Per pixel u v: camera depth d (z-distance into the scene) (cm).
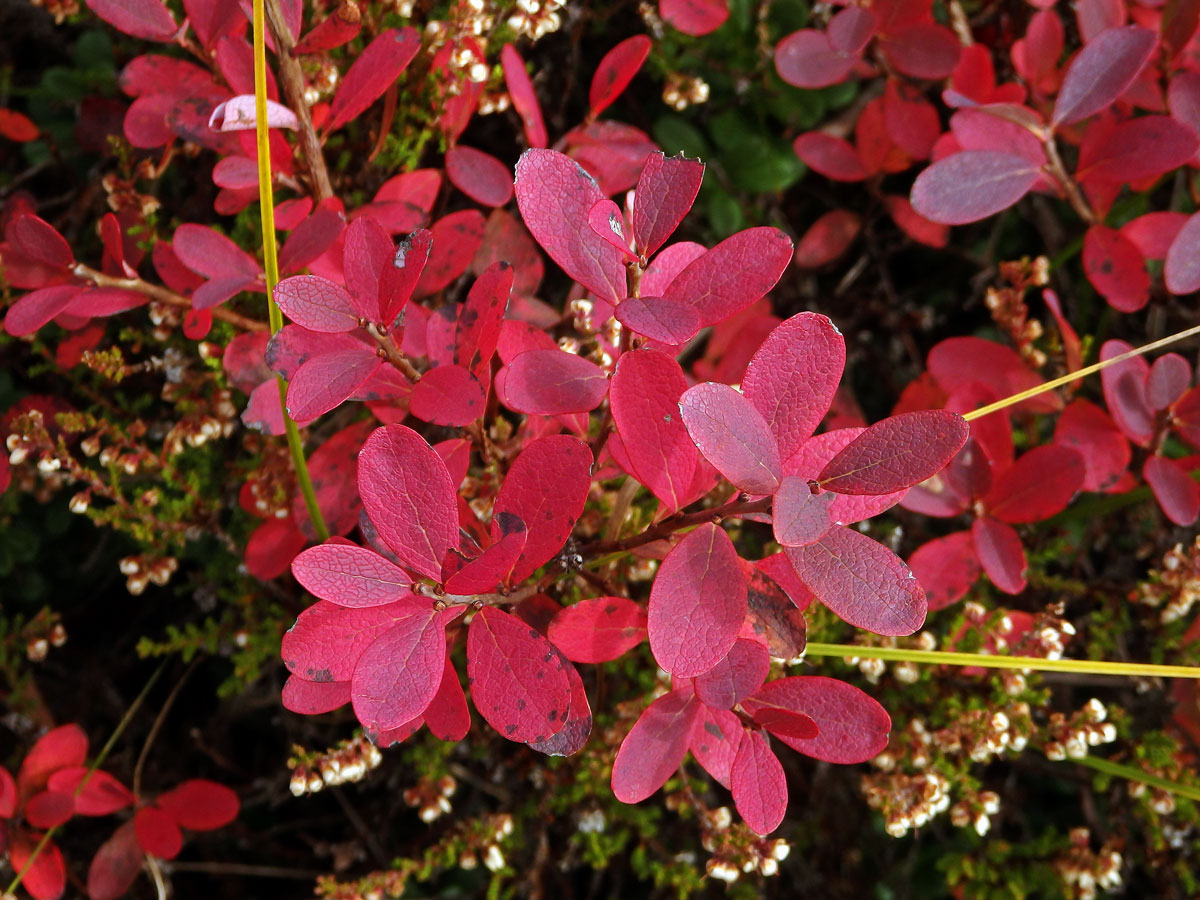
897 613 23
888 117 35
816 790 36
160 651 34
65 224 37
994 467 31
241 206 30
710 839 29
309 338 26
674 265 26
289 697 25
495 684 24
